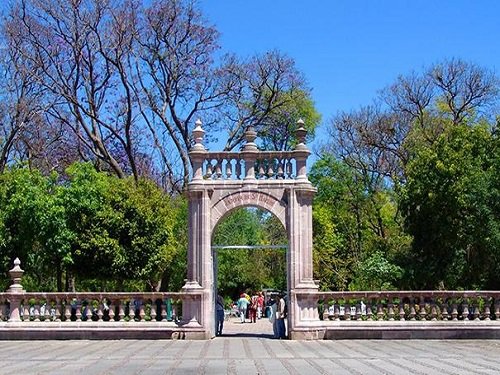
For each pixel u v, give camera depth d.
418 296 25.88
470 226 32.38
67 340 25.27
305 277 25.94
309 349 21.67
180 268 40.91
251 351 21.08
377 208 47.16
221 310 27.77
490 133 36.53
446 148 33.69
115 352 20.77
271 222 62.28
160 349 21.77
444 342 24.06
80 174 33.56
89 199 32.91
